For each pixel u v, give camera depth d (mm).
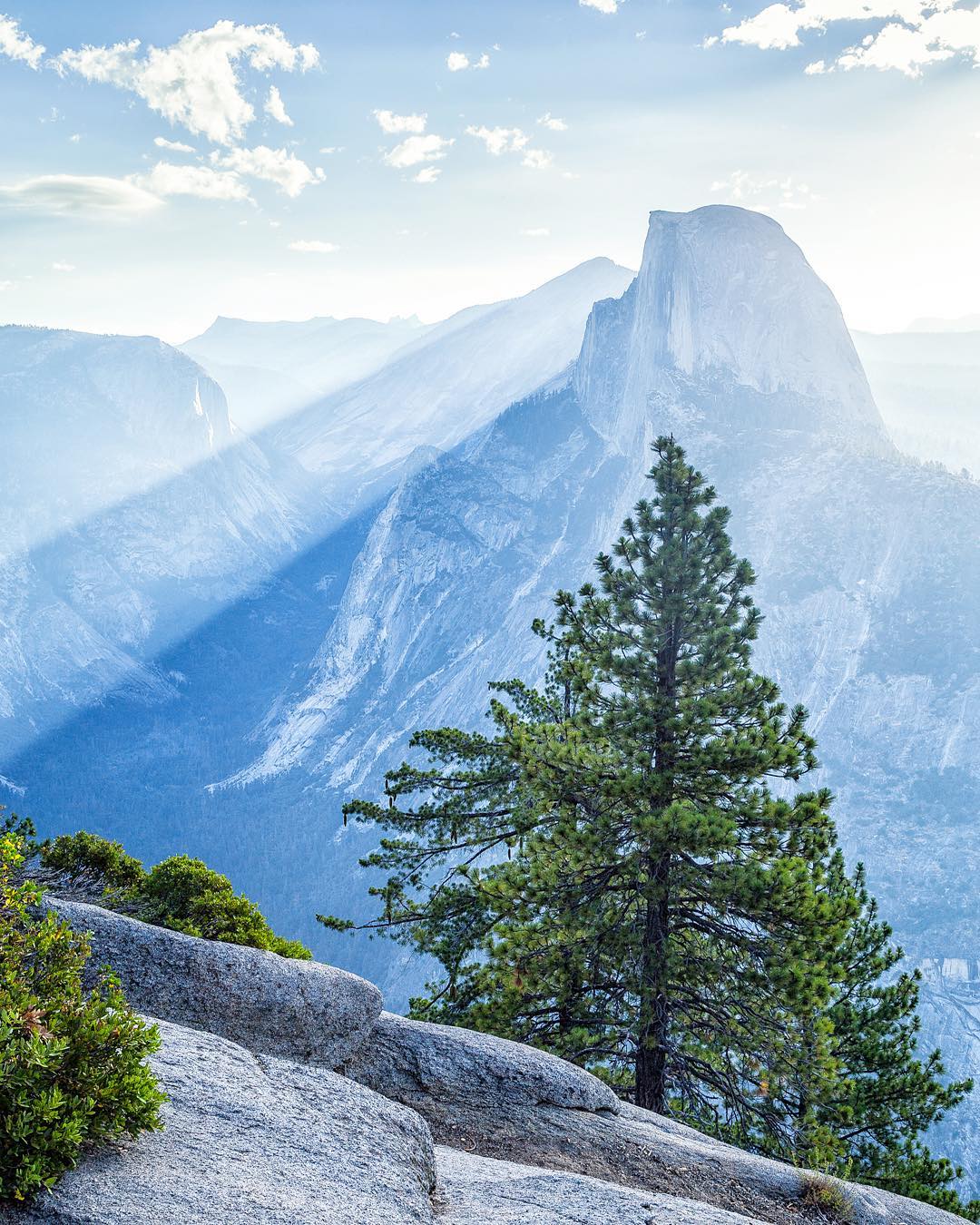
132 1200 5836
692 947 18812
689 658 19578
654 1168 11711
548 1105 12484
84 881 15008
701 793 18531
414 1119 8797
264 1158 7012
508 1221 7801
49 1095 5898
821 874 18297
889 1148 19188
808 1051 17047
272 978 12164
